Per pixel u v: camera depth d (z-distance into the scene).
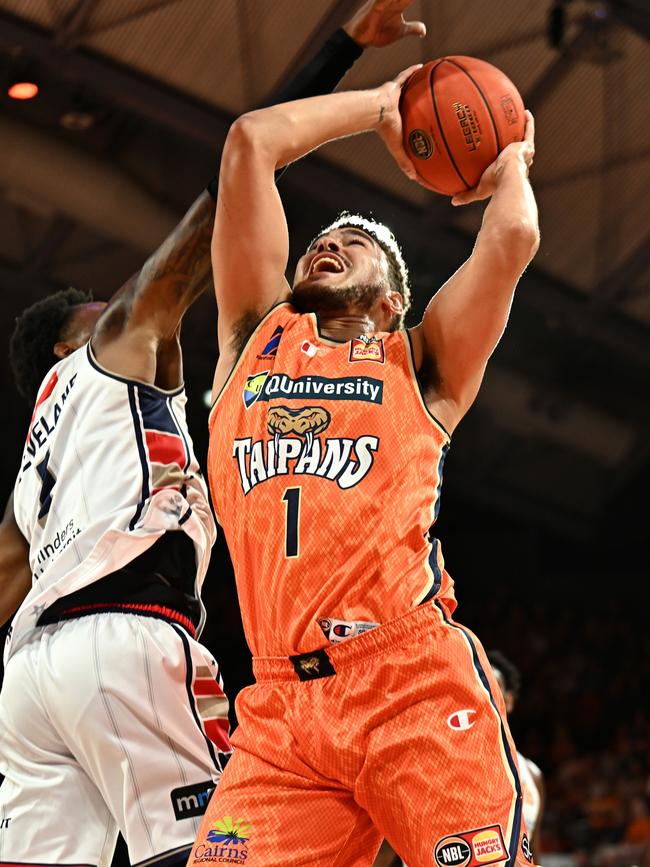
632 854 9.34
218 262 2.40
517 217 2.25
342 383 2.21
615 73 10.72
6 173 12.30
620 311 13.72
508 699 5.38
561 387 16.97
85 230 14.22
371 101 2.54
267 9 10.10
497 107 2.60
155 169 13.12
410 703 2.03
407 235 12.50
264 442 2.21
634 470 18.97
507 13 10.19
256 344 2.34
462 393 2.25
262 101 11.04
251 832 2.07
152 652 2.63
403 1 2.63
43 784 2.67
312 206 13.37
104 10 9.91
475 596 21.78
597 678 18.31
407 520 2.13
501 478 19.41
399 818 2.01
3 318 16.61
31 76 11.61
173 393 2.92
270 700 2.13
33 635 2.74
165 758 2.58
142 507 2.73
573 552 21.61
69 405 2.86
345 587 2.08
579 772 13.88
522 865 1.97
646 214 12.32
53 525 2.80
